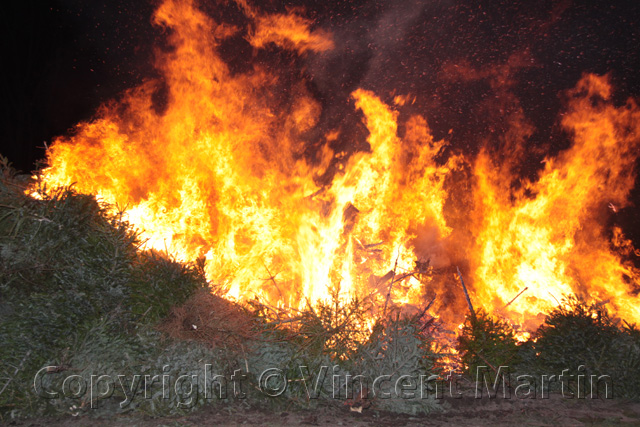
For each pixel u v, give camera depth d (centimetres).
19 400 407
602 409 473
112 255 481
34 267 452
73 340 437
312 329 496
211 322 473
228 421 414
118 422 402
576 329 518
